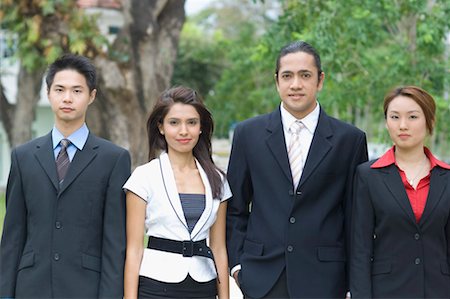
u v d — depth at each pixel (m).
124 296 3.90
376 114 10.07
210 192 4.04
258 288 4.03
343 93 9.28
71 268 3.78
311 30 8.73
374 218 3.92
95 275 3.83
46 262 3.78
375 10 8.83
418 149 3.92
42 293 3.76
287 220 4.04
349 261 4.06
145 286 3.88
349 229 4.10
